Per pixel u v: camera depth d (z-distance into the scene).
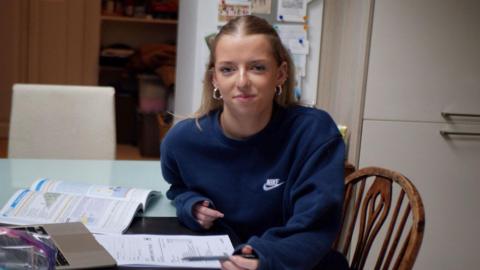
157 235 1.24
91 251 1.09
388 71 2.50
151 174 1.79
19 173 1.70
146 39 5.37
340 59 2.71
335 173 1.21
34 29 4.88
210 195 1.34
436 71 2.52
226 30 1.21
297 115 1.30
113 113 2.13
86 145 2.12
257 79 1.18
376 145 2.54
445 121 2.56
